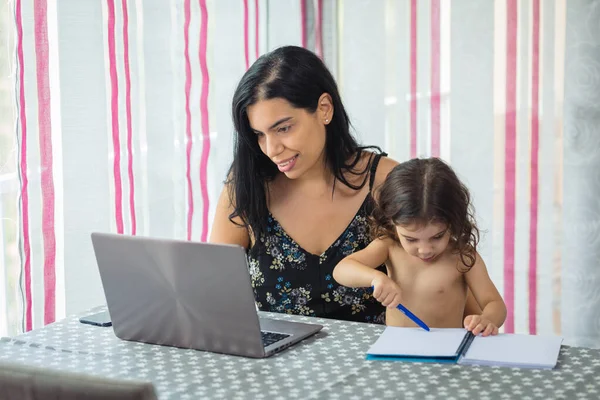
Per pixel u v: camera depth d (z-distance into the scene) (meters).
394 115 2.88
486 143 2.80
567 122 2.73
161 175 2.93
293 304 1.98
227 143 2.94
